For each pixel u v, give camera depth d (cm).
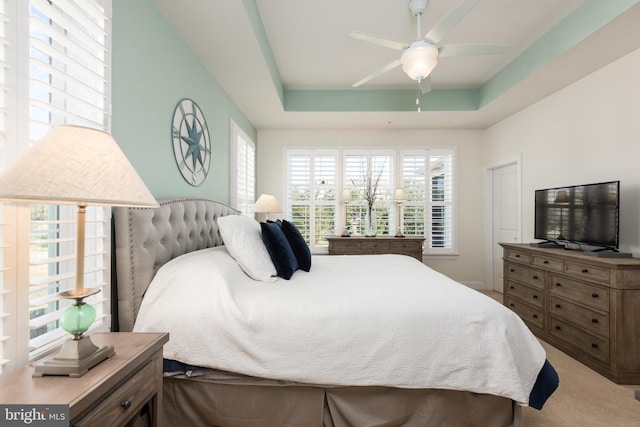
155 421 108
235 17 198
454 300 146
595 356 222
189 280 147
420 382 132
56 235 125
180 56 217
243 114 398
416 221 470
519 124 387
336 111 394
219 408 142
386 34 271
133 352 97
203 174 258
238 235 184
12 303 95
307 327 134
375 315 137
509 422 140
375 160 475
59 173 75
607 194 239
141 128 170
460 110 390
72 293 85
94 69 135
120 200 83
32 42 102
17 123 97
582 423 166
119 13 151
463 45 202
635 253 239
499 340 132
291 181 476
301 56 309
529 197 368
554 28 255
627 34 218
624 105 249
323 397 142
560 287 258
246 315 136
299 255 221
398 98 394
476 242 469
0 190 69
